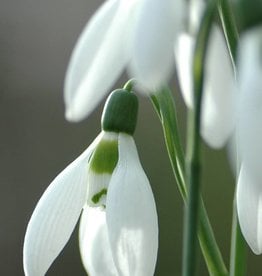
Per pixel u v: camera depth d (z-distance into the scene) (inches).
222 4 8.2
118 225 8.6
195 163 7.4
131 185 8.7
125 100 9.0
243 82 7.1
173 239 20.5
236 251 8.5
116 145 8.9
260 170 6.8
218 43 8.6
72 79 8.0
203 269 19.0
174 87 20.0
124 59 8.1
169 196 20.5
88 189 8.9
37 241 8.8
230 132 8.7
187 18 8.2
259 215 8.0
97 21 8.1
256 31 7.2
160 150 20.7
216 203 20.1
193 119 7.4
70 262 20.9
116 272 9.1
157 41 7.1
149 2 7.2
